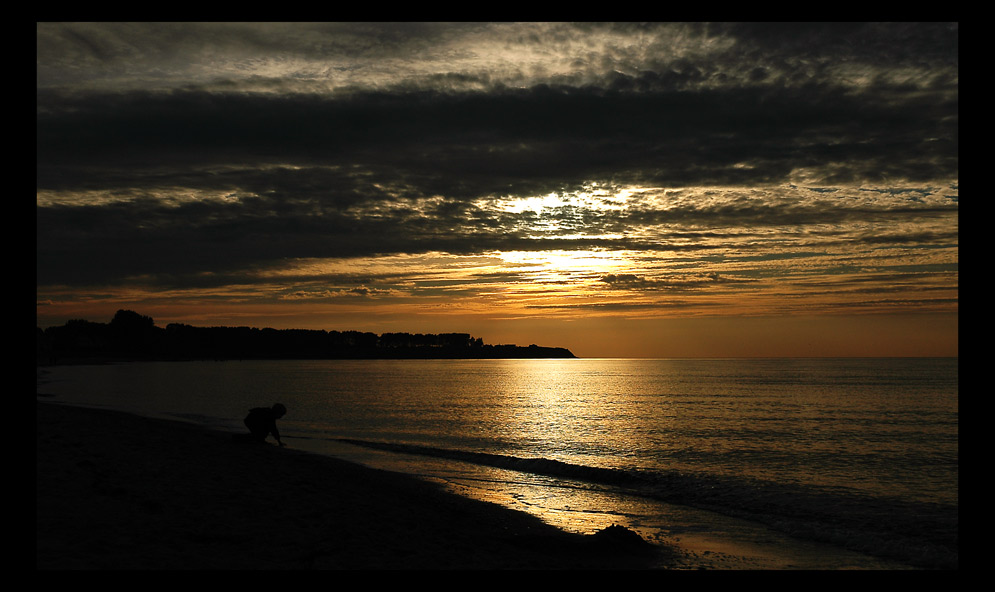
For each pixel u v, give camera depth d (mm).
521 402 60281
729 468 23797
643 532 13094
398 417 42156
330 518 10930
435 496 15484
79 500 9891
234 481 13438
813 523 14211
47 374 110750
